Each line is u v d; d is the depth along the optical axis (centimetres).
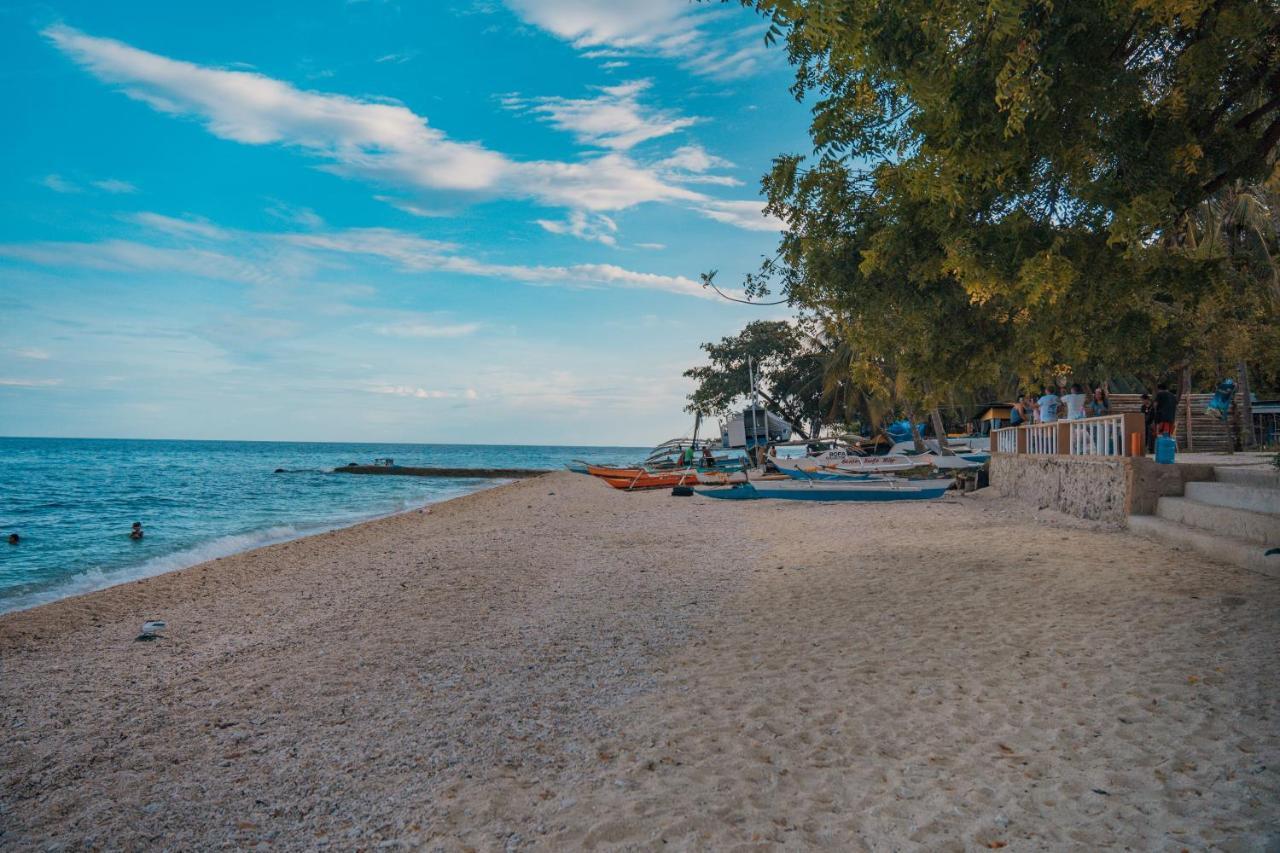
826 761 477
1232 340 2142
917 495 2350
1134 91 671
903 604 884
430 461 11912
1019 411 2402
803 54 814
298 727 605
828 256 879
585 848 392
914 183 695
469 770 503
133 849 430
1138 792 407
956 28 605
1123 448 1386
